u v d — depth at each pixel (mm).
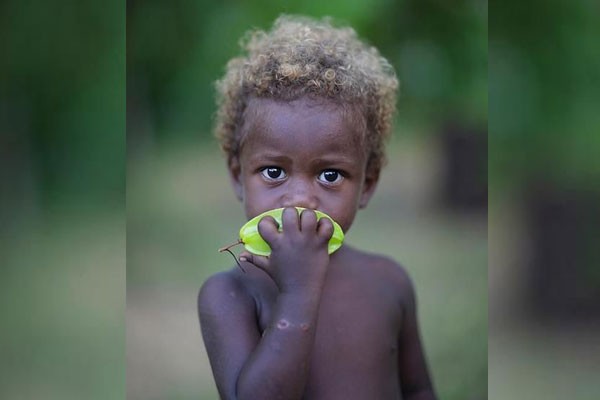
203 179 2754
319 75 1554
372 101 1710
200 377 2588
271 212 1438
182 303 2684
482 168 2922
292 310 1353
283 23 2049
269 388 1329
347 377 1621
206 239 2760
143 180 2701
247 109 1601
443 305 2719
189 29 2355
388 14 2301
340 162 1529
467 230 2969
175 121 2561
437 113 2707
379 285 1802
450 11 2318
